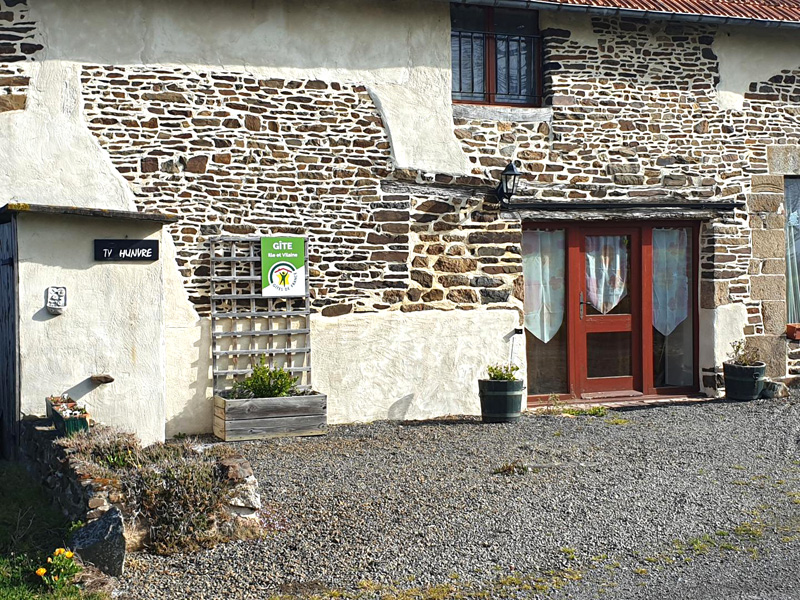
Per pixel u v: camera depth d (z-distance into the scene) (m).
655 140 9.80
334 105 8.77
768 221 10.26
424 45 9.09
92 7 8.03
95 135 8.02
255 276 8.46
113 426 6.51
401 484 6.18
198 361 8.29
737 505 5.74
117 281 6.93
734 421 8.47
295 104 8.64
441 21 9.13
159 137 8.21
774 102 10.27
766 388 9.87
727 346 10.10
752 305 10.21
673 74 9.86
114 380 6.91
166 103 8.24
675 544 5.07
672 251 10.24
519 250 9.35
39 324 6.66
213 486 5.13
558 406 9.55
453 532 5.21
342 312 8.77
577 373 9.87
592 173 9.58
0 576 4.37
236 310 8.42
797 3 10.50
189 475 5.05
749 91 10.17
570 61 9.51
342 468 6.67
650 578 4.60
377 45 8.93
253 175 8.49
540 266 9.75
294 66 8.65
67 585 4.31
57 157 7.88
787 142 10.31
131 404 6.97
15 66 7.79
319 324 8.69
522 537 5.15
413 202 9.02
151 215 6.92
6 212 6.59
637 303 10.05
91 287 6.84
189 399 8.25
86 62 8.01
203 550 4.91
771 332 10.29
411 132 9.02
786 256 10.59
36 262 6.65
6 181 7.71
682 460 6.88
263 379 8.15
